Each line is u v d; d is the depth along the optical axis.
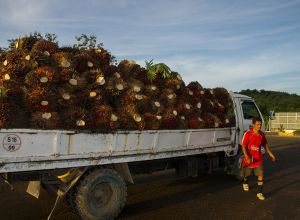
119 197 6.38
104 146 6.20
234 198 8.07
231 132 9.85
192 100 8.45
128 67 7.48
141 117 6.72
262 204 7.60
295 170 12.05
